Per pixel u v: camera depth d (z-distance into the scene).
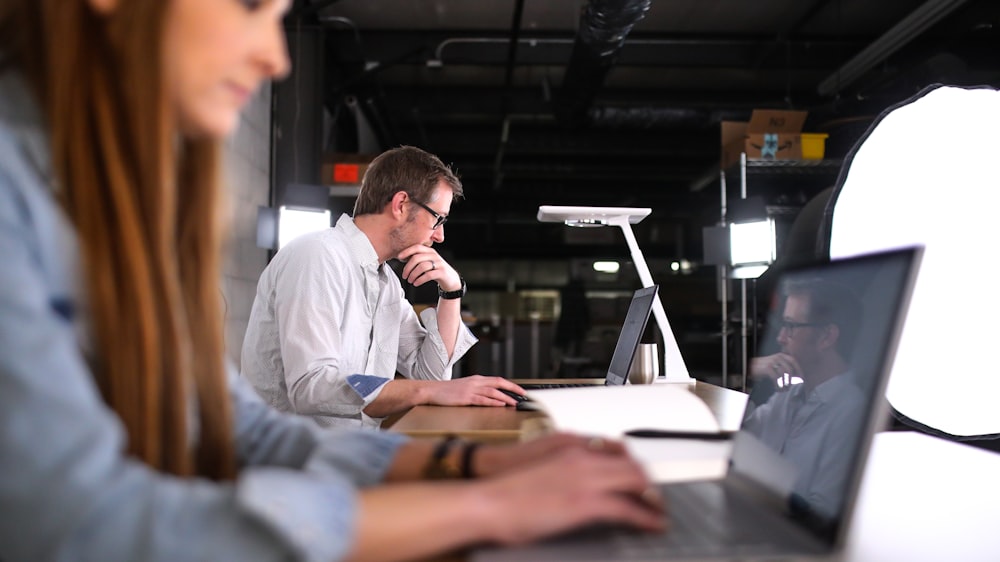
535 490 0.50
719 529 0.57
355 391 1.61
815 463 0.62
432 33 6.49
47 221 0.45
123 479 0.41
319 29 5.07
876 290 0.63
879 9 5.95
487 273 14.45
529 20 6.25
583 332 9.39
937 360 0.95
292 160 4.95
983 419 0.95
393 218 2.05
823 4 5.81
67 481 0.39
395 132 8.84
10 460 0.38
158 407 0.52
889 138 0.98
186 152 0.60
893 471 0.82
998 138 0.91
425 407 1.55
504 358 9.30
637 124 7.82
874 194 1.00
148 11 0.46
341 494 0.45
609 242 13.42
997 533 0.58
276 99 4.98
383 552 0.44
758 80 7.88
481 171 11.19
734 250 4.89
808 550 0.53
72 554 0.39
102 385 0.49
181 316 0.61
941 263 0.94
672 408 0.93
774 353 0.82
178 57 0.50
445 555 0.50
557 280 14.41
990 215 0.91
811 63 6.63
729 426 1.14
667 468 0.82
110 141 0.47
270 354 1.85
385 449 0.70
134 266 0.47
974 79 5.79
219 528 0.41
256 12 0.53
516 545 0.51
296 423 0.75
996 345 0.93
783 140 5.15
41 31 0.48
